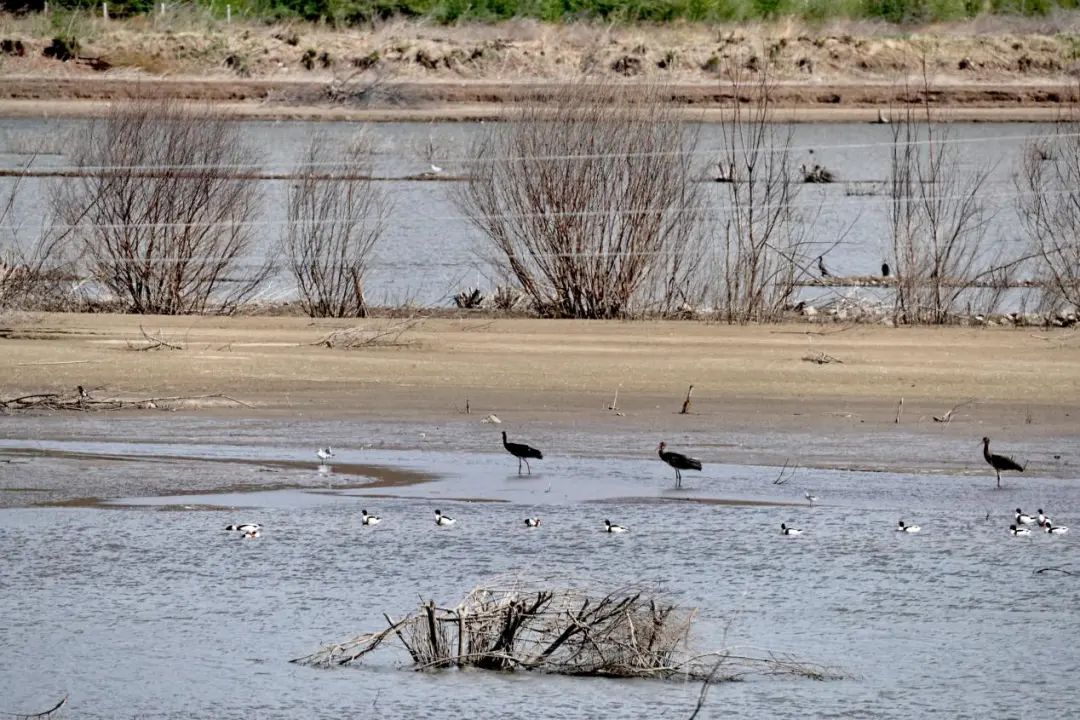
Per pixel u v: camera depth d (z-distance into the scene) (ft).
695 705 31.65
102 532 43.83
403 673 33.55
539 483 49.65
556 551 42.04
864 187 148.36
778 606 37.65
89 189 89.15
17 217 111.96
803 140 187.42
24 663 33.86
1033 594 38.75
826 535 43.78
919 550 42.50
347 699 31.83
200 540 43.09
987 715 31.01
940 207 97.25
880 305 85.46
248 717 30.86
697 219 90.58
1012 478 50.70
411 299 90.07
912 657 34.19
